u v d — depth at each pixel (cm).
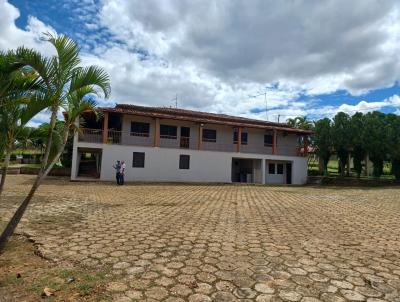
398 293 383
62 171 2655
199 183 2438
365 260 509
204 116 2838
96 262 480
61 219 799
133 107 2577
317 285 403
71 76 546
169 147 2522
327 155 3028
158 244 580
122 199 1266
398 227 788
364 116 2823
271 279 421
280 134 3069
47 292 368
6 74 511
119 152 2308
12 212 869
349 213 1012
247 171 2995
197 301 354
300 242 615
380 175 2855
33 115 525
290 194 1700
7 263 471
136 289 384
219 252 538
